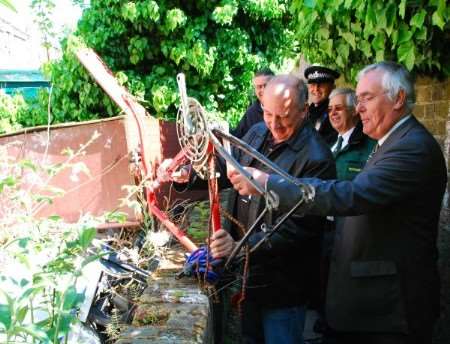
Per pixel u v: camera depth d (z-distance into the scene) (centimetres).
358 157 362
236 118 716
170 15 627
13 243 209
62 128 316
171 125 383
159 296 228
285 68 812
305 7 383
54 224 237
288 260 250
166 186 357
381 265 222
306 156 242
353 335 250
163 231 312
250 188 200
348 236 236
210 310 233
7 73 1267
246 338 278
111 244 307
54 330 150
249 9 677
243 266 249
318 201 200
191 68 682
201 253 250
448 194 333
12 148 313
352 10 335
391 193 205
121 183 315
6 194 253
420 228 218
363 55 379
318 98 439
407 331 222
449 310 334
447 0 246
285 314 256
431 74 336
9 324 138
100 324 243
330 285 248
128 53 671
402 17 257
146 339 189
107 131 314
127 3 623
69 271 176
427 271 221
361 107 227
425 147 211
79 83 625
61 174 314
